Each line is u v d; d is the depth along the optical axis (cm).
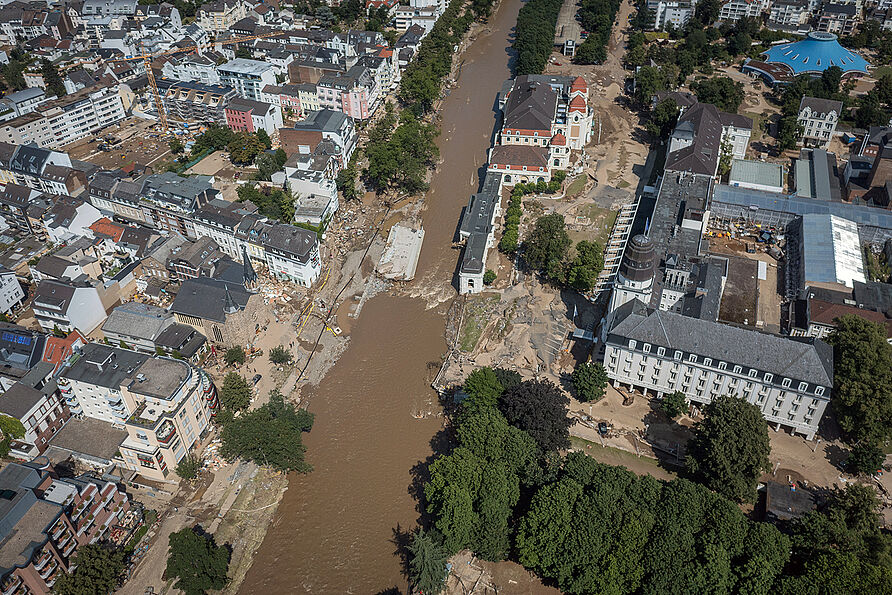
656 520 16762
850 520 17450
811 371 19975
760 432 18988
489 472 18175
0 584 15712
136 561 18600
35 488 17812
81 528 17825
